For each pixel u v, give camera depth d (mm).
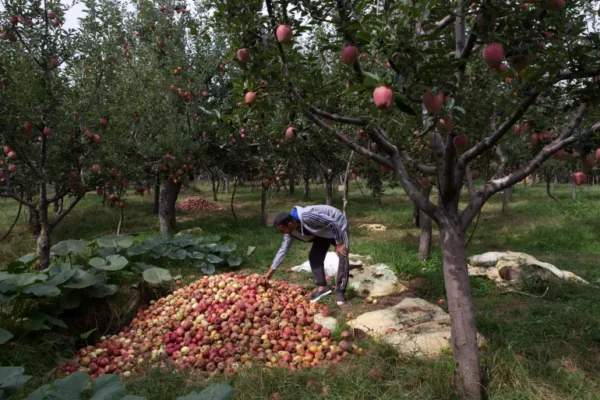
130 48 12258
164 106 10883
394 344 3762
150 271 5410
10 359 3615
